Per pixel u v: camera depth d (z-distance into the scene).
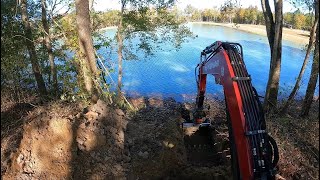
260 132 5.72
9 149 8.23
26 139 7.60
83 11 9.30
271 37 12.35
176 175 8.48
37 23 12.38
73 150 7.50
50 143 7.47
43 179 7.14
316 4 11.45
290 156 9.08
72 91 10.23
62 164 7.32
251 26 58.62
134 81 20.92
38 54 12.89
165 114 14.59
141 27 15.53
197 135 10.70
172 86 20.14
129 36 16.02
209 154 10.04
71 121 7.80
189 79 21.81
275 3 11.34
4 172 7.37
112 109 9.05
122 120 9.22
